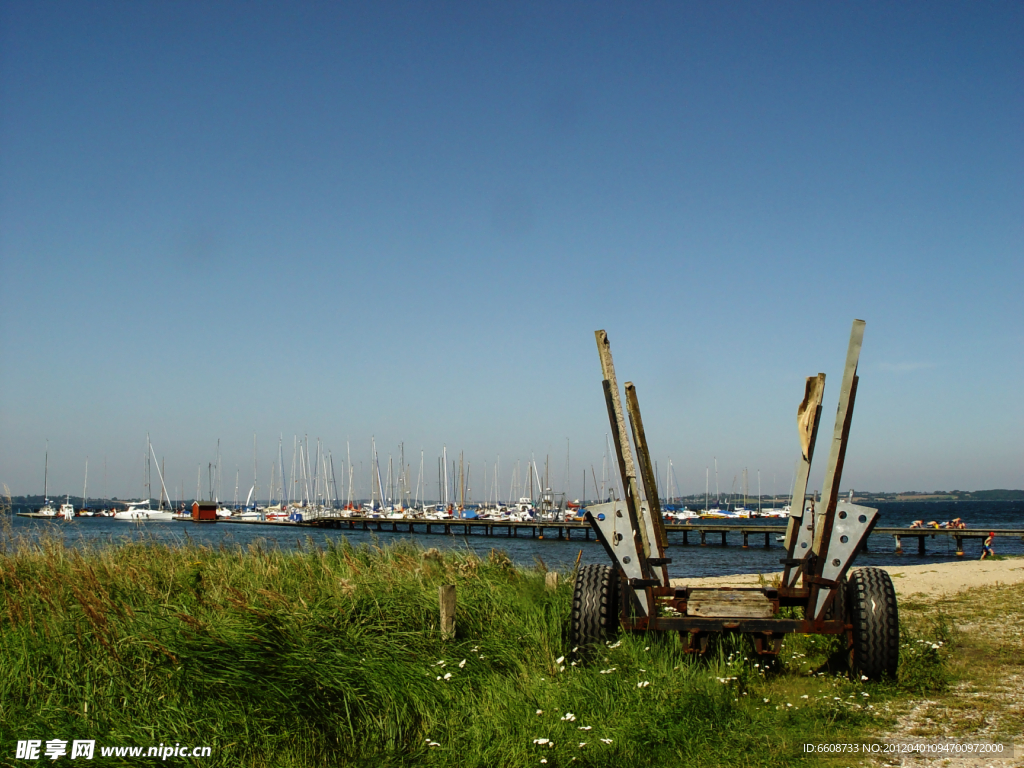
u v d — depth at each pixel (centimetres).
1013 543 5325
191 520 8769
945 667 725
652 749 508
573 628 689
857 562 4041
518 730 530
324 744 526
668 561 675
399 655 663
